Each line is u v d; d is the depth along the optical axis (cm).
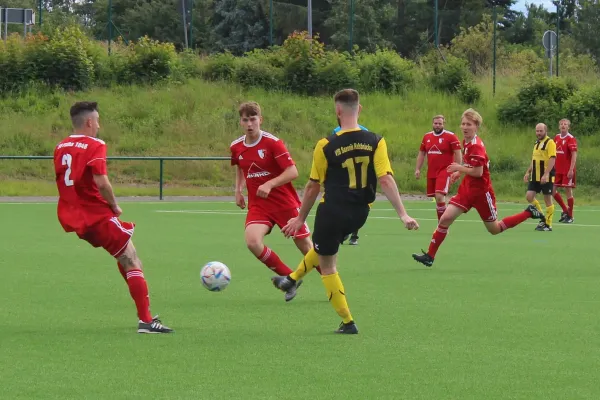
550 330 1596
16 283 2159
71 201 1530
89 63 7606
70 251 2872
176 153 6819
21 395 1127
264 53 8375
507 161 6662
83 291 2036
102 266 2495
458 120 7612
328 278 1534
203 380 1207
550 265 2600
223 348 1417
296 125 7306
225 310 1794
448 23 11581
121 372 1251
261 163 1939
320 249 1513
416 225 1452
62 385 1177
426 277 2320
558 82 7569
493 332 1573
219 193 6097
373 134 1500
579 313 1781
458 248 3084
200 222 4097
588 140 7100
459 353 1393
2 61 7425
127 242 1540
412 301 1922
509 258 2777
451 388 1173
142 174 6525
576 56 11094
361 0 11131
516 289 2112
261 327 1606
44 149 6662
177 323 1645
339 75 7950
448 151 3581
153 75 7844
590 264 2631
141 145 6825
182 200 5669
